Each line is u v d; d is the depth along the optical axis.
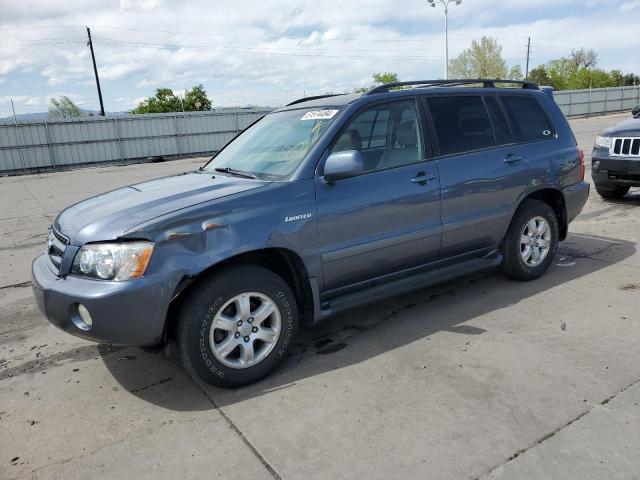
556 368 3.22
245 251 3.10
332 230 3.46
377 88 3.89
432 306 4.36
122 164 27.75
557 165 4.75
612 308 4.10
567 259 5.46
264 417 2.89
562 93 40.28
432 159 4.01
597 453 2.42
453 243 4.17
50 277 3.11
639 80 78.12
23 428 2.93
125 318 2.85
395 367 3.36
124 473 2.49
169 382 3.37
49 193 15.47
